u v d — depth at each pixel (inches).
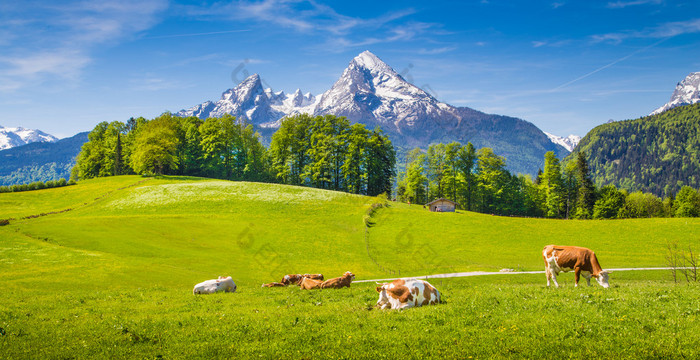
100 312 712.4
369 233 2652.6
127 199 3339.1
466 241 2519.7
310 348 462.0
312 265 2050.9
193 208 3088.1
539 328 483.8
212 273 1706.4
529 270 1900.8
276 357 444.5
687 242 2314.2
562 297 636.1
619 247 2322.8
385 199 3486.7
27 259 1663.4
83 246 2014.0
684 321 479.5
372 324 535.8
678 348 414.6
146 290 1081.4
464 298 670.5
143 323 593.9
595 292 664.4
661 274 1704.0
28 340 529.3
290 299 774.5
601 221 2805.1
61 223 2409.0
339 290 908.0
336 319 569.3
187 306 742.5
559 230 2677.2
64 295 983.0
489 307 587.2
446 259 2196.1
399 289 646.5
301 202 3240.7
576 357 411.2
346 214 2997.0
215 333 526.0
